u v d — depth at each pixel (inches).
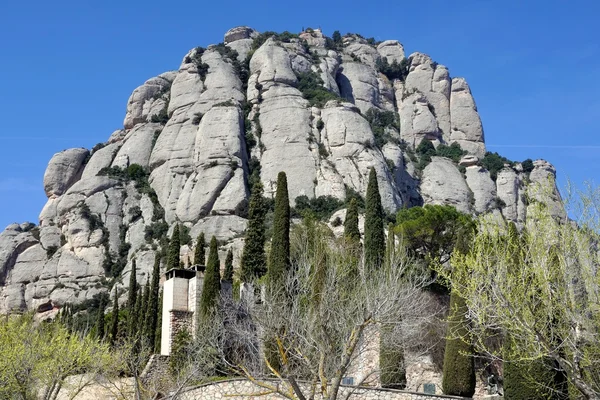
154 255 4539.9
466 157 5925.2
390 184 5014.8
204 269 1968.5
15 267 4879.4
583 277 1157.7
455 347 1589.6
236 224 4594.0
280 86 5723.4
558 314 1198.3
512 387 1352.1
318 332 1314.0
